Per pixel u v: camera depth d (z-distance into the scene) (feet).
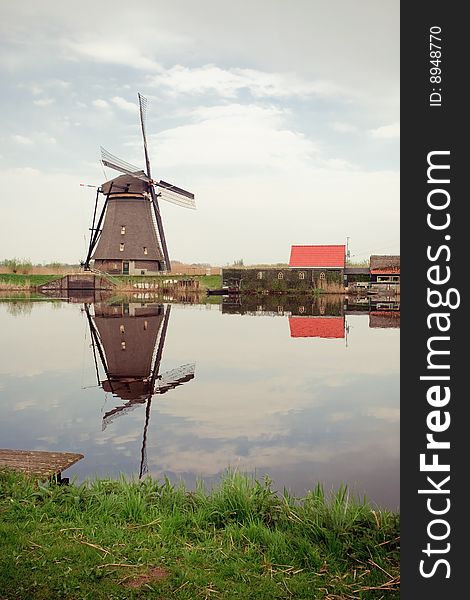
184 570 18.71
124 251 220.43
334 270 201.98
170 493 24.73
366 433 37.37
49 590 17.47
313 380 56.49
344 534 20.97
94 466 30.96
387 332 95.61
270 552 20.12
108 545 20.29
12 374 59.62
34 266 236.22
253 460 31.86
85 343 82.33
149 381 56.24
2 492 24.50
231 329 99.81
